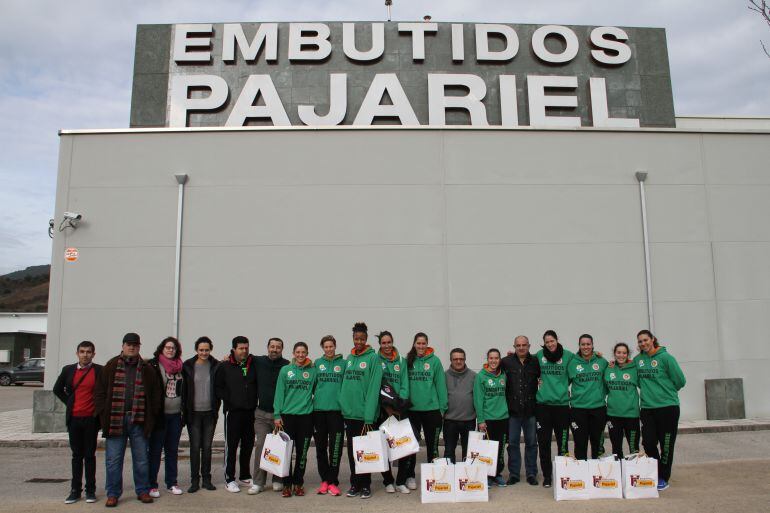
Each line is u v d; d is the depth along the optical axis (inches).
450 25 593.6
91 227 498.9
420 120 575.5
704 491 279.0
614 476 267.9
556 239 511.5
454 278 501.0
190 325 490.0
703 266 518.3
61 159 506.6
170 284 493.0
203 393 290.5
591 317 504.1
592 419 294.2
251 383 294.0
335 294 495.8
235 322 491.2
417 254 502.6
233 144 511.8
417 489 289.4
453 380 301.0
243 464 302.4
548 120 578.6
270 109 565.9
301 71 579.8
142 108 574.9
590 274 509.4
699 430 456.4
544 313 501.4
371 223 504.7
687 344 507.5
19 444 431.5
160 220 501.4
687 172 528.7
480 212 510.3
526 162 518.6
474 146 517.7
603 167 523.2
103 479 321.1
